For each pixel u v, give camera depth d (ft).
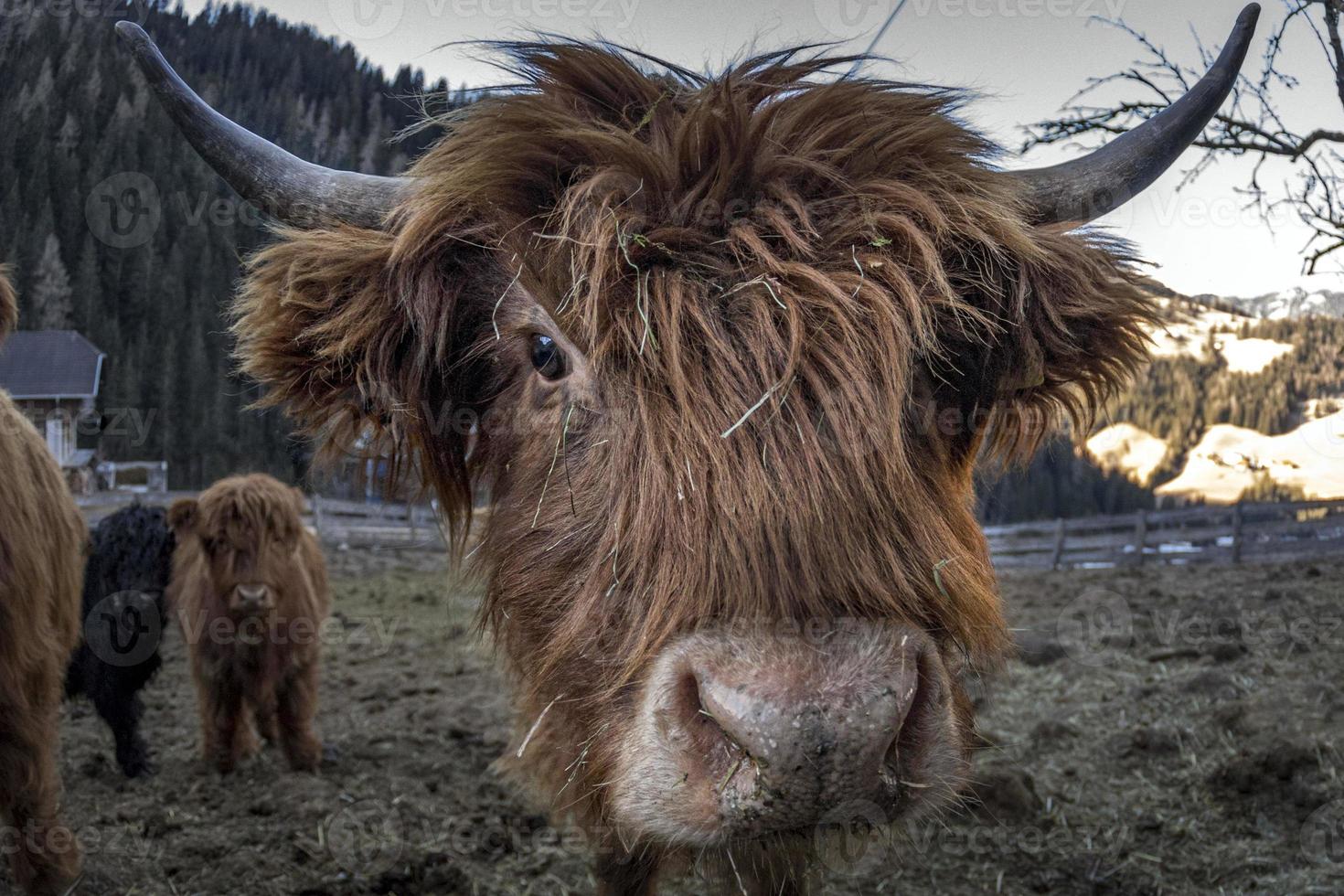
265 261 8.45
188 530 17.01
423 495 9.60
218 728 16.12
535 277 6.73
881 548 5.58
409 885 11.16
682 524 5.59
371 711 19.27
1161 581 36.55
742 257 6.21
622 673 5.87
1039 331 7.36
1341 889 10.03
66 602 11.65
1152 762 14.35
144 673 16.16
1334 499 42.78
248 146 8.09
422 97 8.91
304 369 8.35
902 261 6.45
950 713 5.71
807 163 6.73
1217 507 48.47
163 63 7.93
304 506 19.58
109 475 46.47
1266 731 14.15
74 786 15.07
